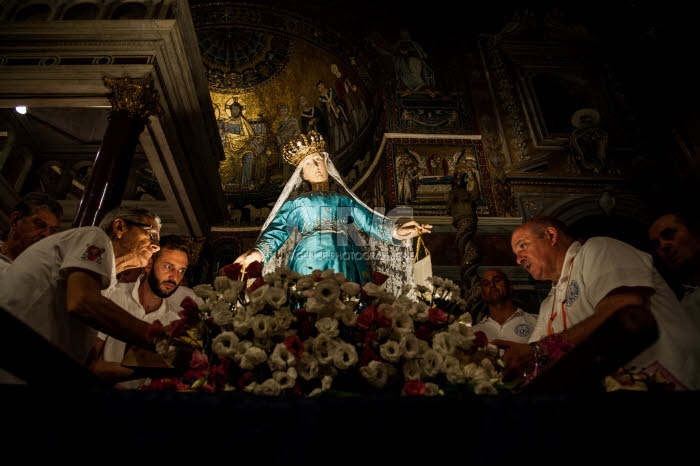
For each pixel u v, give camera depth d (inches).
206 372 71.6
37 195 120.3
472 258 284.8
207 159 347.9
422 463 47.8
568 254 115.0
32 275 84.0
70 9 288.7
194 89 302.4
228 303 80.7
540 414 49.5
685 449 47.4
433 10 514.9
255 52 531.8
